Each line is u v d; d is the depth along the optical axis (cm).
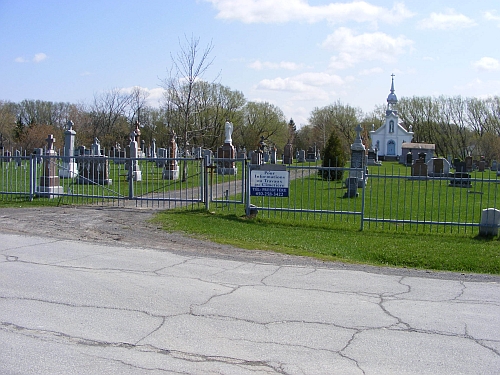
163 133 6500
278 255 984
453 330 586
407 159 5900
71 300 661
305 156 6650
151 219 1352
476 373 474
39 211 1481
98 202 1698
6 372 454
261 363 485
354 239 1155
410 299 706
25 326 566
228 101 7369
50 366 468
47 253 940
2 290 698
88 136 6347
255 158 3350
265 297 695
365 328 586
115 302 657
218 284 755
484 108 8819
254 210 1404
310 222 1362
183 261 905
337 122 9288
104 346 517
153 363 479
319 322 601
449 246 1084
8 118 7038
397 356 509
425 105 9500
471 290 762
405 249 1049
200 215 1423
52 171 1800
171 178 2805
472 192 2445
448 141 9225
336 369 476
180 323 586
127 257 925
